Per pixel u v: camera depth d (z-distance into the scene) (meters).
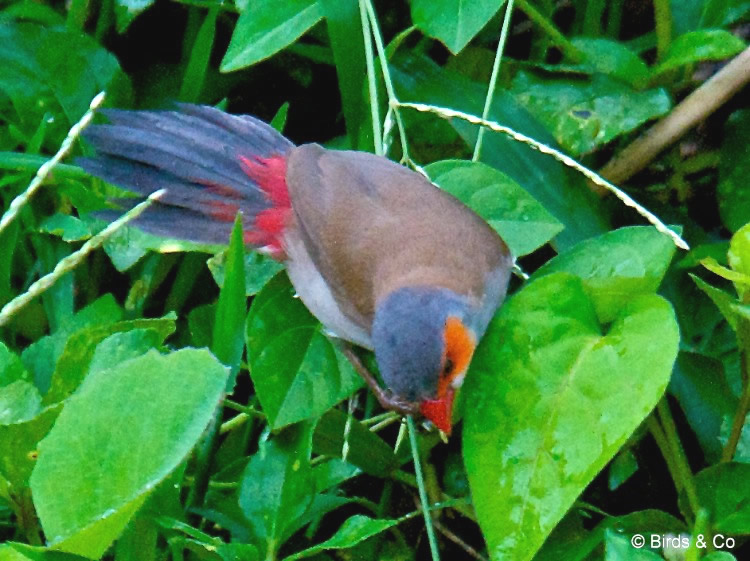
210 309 2.03
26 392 1.99
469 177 2.02
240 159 2.03
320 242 2.01
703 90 2.04
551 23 2.05
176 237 2.03
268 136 2.04
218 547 1.97
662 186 2.06
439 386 1.99
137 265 2.05
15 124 2.07
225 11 2.07
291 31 2.04
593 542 1.98
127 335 1.98
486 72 2.07
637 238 1.99
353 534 1.97
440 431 2.00
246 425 2.03
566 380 1.97
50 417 1.97
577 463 1.96
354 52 2.04
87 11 2.08
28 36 2.06
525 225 2.02
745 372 1.99
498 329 1.97
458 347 2.00
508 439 1.97
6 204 2.05
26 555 1.94
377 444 2.01
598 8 2.07
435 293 2.00
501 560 1.96
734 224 2.04
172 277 2.06
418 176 2.02
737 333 1.98
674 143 2.05
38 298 2.05
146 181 2.04
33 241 2.05
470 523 2.03
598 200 2.05
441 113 2.02
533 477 1.96
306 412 2.00
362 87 2.05
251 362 2.00
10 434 1.97
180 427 1.94
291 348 2.01
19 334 2.05
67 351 1.99
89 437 1.95
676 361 2.02
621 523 1.99
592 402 1.96
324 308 2.01
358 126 2.05
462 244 2.00
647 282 1.99
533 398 1.97
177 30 2.09
